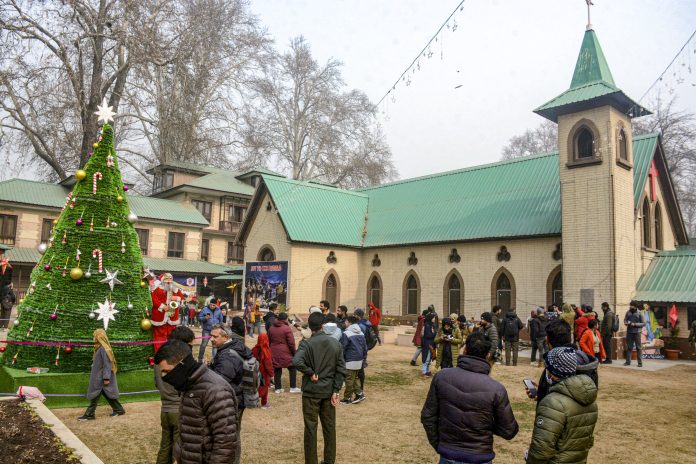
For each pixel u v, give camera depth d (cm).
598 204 2250
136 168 4794
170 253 4328
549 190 2794
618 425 1070
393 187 3816
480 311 2795
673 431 1026
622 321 2178
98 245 1213
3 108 3584
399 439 948
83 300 1173
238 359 738
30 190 3894
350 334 1243
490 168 3284
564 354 482
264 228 3469
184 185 4669
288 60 5544
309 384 754
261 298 3077
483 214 2948
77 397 1121
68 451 640
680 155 4369
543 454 454
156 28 3703
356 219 3616
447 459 494
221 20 4450
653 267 2445
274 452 862
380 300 3341
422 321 1825
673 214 2842
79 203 1237
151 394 1208
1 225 3691
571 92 2397
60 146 3891
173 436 722
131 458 812
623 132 2361
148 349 1230
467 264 2889
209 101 4825
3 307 2766
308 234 3234
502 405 490
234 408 470
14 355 1148
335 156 5522
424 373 1605
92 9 3431
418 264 3139
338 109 5494
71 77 3453
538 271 2578
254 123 5172
